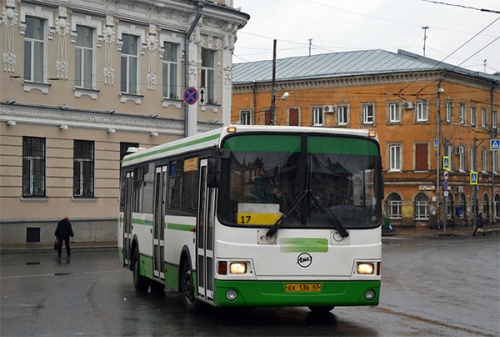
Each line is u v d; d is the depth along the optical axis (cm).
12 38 3478
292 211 1286
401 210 6831
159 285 1878
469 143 7181
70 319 1400
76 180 3756
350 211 1309
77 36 3778
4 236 3422
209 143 1366
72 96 3719
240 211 1275
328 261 1290
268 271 1271
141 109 4028
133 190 1959
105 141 3856
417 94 6738
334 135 1322
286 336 1225
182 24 4222
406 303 1675
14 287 1955
